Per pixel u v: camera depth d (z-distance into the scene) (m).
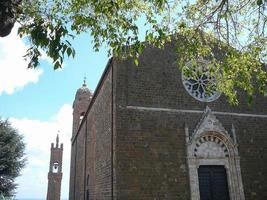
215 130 20.52
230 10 11.62
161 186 18.23
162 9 11.04
